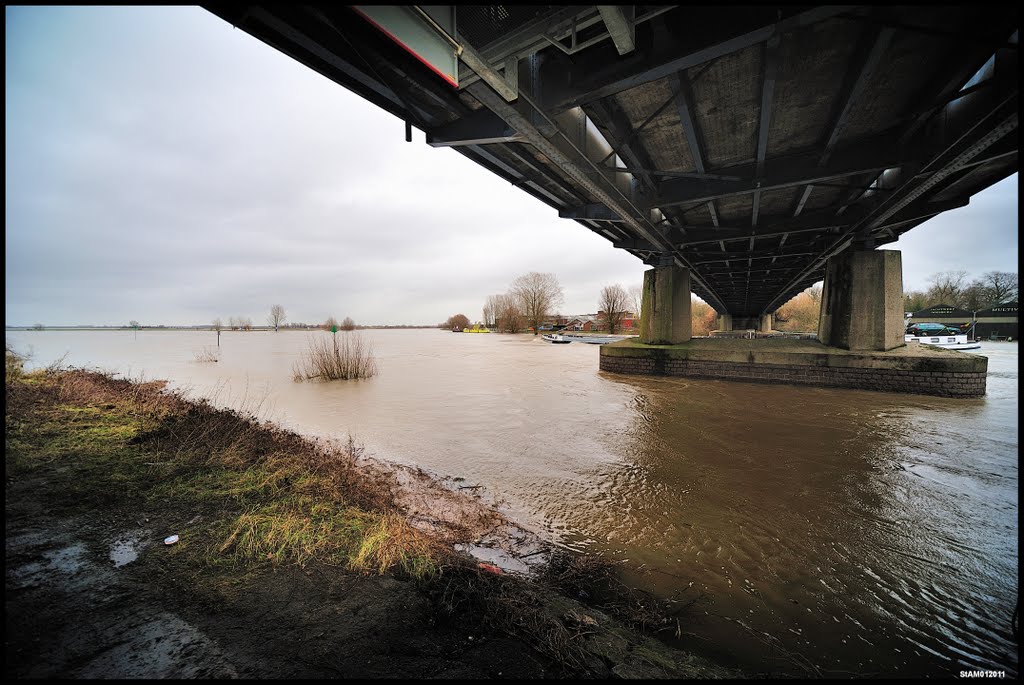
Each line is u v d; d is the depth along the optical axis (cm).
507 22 462
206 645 242
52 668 216
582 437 984
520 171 1141
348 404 1394
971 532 528
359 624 272
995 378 1820
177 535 374
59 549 345
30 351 2141
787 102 809
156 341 6400
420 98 669
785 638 339
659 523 551
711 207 1408
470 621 287
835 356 1595
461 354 3697
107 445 632
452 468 768
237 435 757
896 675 303
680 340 2139
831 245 1819
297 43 499
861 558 469
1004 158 996
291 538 375
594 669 253
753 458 824
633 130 930
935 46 635
